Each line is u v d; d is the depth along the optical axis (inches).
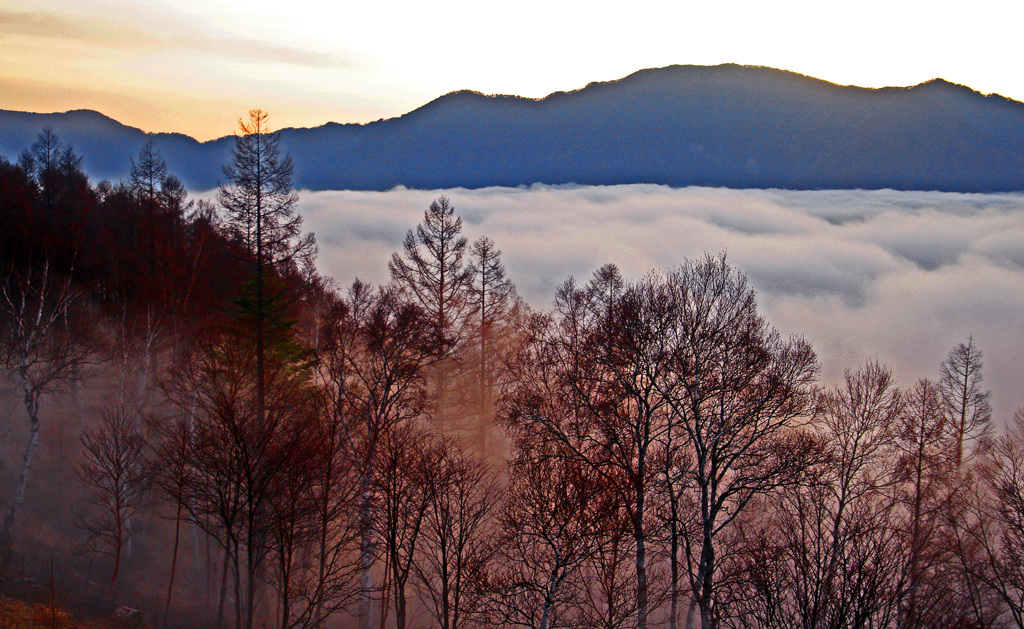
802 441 735.1
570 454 752.3
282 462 753.0
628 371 772.0
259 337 1007.6
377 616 948.0
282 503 808.3
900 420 946.7
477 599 735.1
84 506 1063.0
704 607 671.1
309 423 829.2
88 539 922.1
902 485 894.4
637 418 751.7
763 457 706.8
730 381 712.4
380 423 897.5
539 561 725.3
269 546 811.4
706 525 687.1
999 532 899.4
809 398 807.1
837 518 676.7
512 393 1039.6
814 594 591.5
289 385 987.3
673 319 750.5
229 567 1006.4
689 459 769.6
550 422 788.6
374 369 933.2
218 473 770.8
